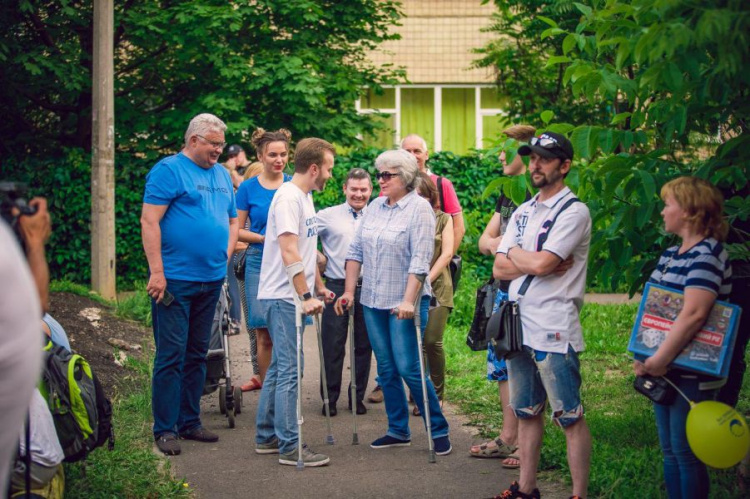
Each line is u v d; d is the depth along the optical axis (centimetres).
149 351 978
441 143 2352
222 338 727
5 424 239
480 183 1602
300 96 1549
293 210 610
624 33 505
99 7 1343
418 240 621
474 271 1488
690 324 428
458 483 570
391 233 629
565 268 482
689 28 383
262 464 616
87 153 1531
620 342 1051
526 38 1650
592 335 1077
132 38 1602
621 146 570
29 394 243
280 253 617
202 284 660
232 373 925
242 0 1566
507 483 570
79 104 1647
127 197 1520
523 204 510
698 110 502
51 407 461
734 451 423
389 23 1759
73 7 1568
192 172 661
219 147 667
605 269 568
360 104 2334
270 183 789
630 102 541
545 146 485
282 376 615
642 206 529
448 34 2317
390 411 658
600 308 1259
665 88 474
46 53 1536
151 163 1548
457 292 1245
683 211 439
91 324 1040
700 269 429
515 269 494
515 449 623
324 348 770
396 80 1773
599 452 601
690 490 444
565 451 596
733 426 422
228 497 548
